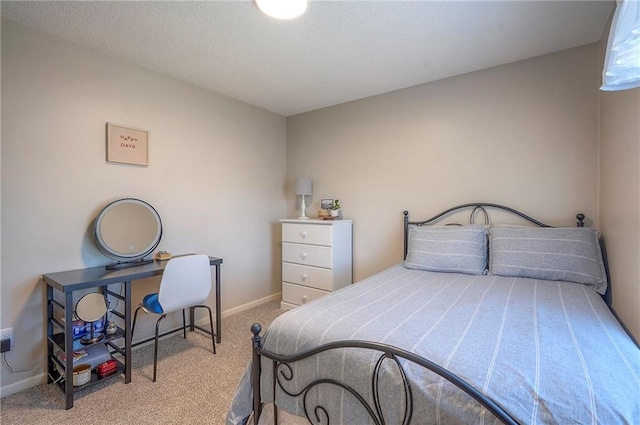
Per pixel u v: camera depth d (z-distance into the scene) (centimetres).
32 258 189
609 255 181
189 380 196
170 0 164
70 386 168
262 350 131
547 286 178
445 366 91
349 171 327
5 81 178
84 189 211
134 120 237
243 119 326
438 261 227
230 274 314
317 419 115
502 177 243
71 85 204
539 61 228
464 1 165
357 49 217
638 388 79
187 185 274
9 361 181
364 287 181
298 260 319
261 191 347
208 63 237
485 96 249
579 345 102
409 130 287
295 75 260
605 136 189
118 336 200
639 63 90
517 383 82
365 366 103
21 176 185
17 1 163
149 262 235
